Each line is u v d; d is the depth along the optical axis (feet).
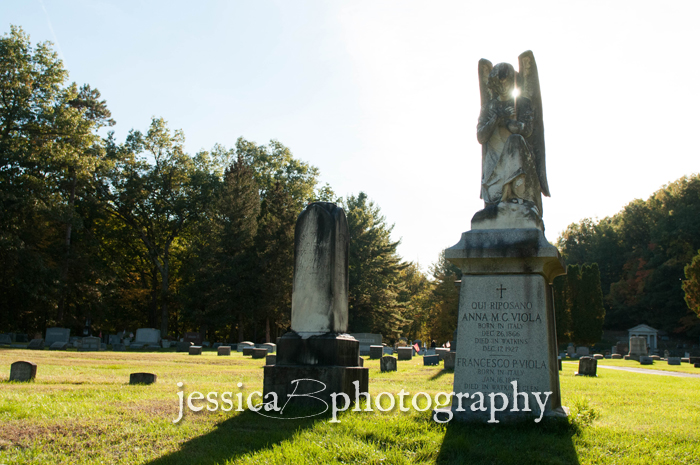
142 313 207.82
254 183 182.39
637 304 260.01
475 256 25.45
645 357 122.93
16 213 133.59
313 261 32.86
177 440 22.25
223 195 176.14
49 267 144.25
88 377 46.19
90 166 147.74
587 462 19.10
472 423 24.16
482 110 28.94
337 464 18.95
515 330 24.85
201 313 168.14
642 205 286.66
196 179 193.47
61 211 138.62
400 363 87.71
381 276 198.29
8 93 134.41
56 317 160.56
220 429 24.07
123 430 23.35
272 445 21.38
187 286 173.06
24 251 132.46
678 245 245.24
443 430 23.12
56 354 86.07
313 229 33.22
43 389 35.55
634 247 279.49
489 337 25.11
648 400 36.58
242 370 60.70
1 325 151.64
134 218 192.95
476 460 19.42
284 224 172.65
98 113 187.11
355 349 33.04
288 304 170.91
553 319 27.37
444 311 231.09
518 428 23.45
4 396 31.04
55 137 142.00
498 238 25.41
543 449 20.61
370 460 19.40
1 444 21.09
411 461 19.38
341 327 33.17
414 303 250.57
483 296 25.49
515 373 24.52
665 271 248.32
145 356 90.89
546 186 29.78
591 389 44.09
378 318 192.54
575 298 185.98
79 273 160.15
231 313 171.73
